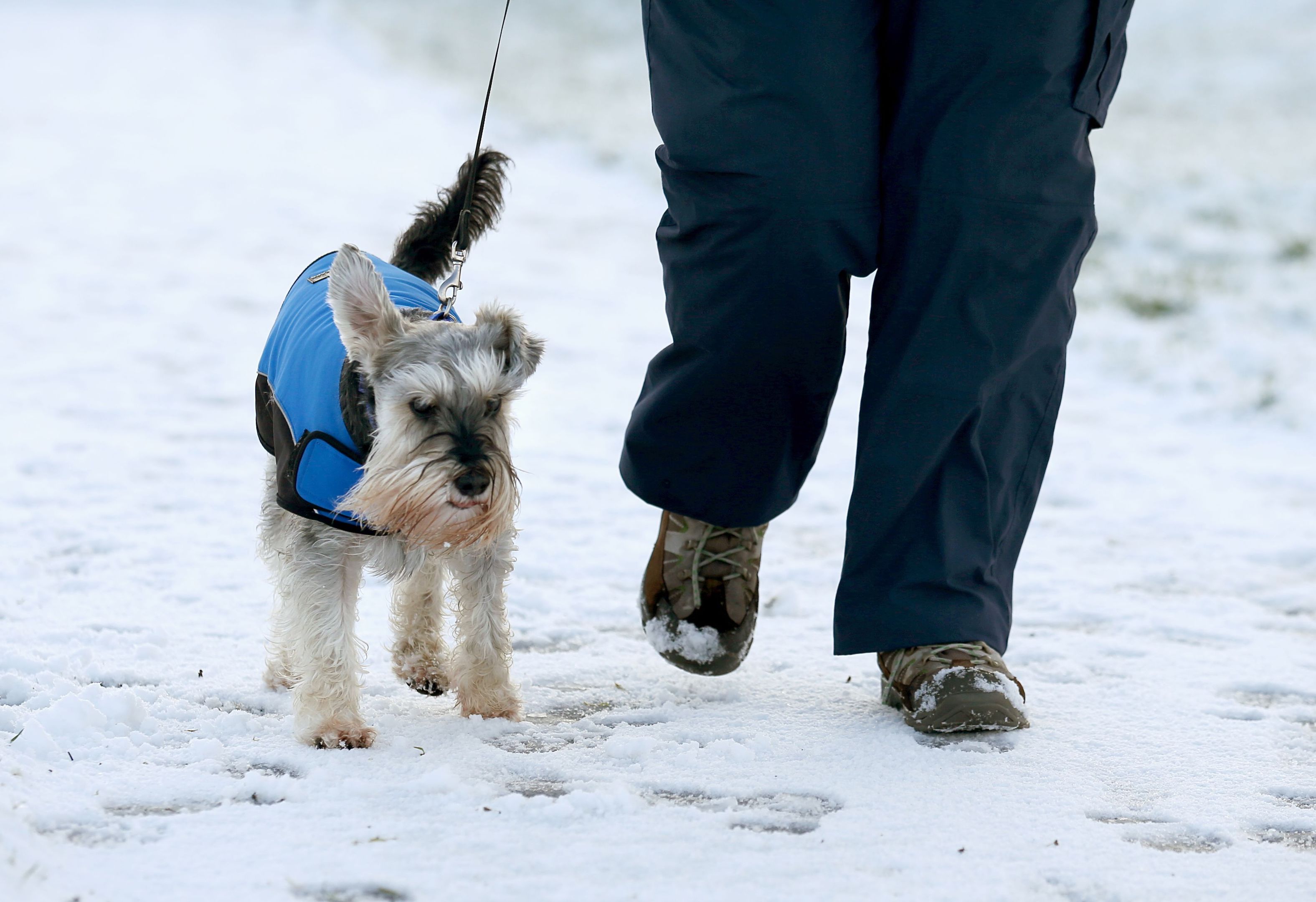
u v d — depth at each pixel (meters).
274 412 6.00
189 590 7.49
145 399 12.48
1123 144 35.41
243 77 45.16
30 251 19.67
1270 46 57.66
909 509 5.70
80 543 8.35
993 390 5.64
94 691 5.53
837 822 4.69
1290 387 14.74
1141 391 15.00
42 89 40.41
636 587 8.12
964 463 5.70
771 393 5.91
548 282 19.28
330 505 5.60
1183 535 9.73
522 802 4.72
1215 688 6.48
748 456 6.05
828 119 5.34
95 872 4.11
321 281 6.63
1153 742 5.65
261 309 16.73
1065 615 7.83
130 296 17.06
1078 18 5.41
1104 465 11.89
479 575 5.91
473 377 5.79
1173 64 54.41
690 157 5.55
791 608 7.75
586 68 51.34
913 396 5.62
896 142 5.62
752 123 5.34
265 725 5.65
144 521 8.91
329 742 5.38
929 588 5.68
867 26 5.35
